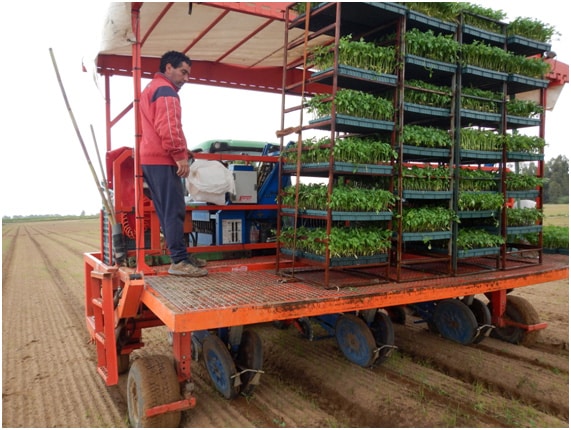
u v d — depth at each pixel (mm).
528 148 5020
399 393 4133
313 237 3961
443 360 4973
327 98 3840
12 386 4492
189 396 3357
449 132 4562
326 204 3793
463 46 4480
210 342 3922
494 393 4156
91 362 5145
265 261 5055
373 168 3986
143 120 3936
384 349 4406
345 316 4434
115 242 4367
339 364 4898
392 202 4164
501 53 4613
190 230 5086
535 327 5242
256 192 5473
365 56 3934
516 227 5035
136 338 4715
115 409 3979
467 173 4746
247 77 6758
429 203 4957
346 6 3951
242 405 3971
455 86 4488
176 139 3691
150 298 3436
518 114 5059
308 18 4066
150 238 4785
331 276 4348
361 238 3922
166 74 4055
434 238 4340
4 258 15953
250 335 3910
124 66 5574
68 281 10672
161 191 3955
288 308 3258
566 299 7773
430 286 4023
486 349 5340
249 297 3385
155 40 5422
